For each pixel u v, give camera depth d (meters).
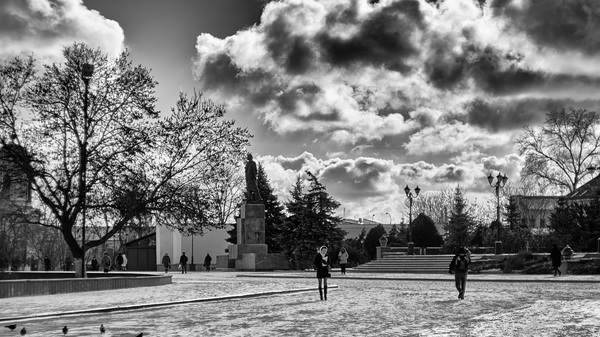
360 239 106.94
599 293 31.33
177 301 27.58
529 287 36.72
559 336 16.11
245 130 44.88
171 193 42.50
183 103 43.47
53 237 98.69
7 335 17.42
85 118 40.38
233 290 35.28
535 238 72.50
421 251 73.44
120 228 43.47
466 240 86.44
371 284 41.97
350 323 19.55
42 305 26.42
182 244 90.25
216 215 44.59
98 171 40.94
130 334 17.47
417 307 24.61
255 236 73.50
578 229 64.19
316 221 78.88
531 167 88.81
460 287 28.77
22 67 41.00
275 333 17.41
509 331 17.17
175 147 42.62
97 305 26.14
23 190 43.09
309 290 35.22
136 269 93.94
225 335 17.06
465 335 16.42
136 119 42.41
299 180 80.75
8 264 88.69
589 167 83.12
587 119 86.75
